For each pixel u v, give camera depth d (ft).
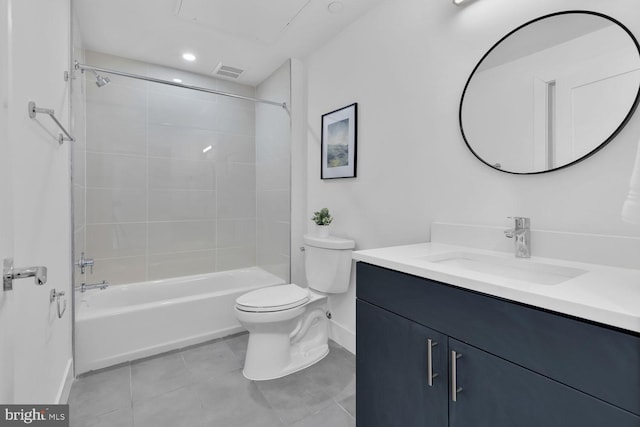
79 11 6.40
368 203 6.64
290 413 5.01
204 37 7.50
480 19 4.58
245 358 6.57
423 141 5.45
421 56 5.47
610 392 2.04
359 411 4.12
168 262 9.27
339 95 7.41
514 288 2.53
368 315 4.00
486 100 4.46
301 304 6.20
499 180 4.38
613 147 3.39
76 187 6.58
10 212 2.12
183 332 7.34
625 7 3.29
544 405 2.36
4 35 2.03
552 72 3.81
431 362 3.20
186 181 9.52
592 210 3.54
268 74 9.71
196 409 5.08
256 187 10.75
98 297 7.79
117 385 5.76
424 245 4.87
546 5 3.89
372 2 6.25
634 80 3.22
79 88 6.95
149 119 8.91
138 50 8.15
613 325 2.01
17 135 3.12
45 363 4.08
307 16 6.70
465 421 2.90
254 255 10.77
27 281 3.38
